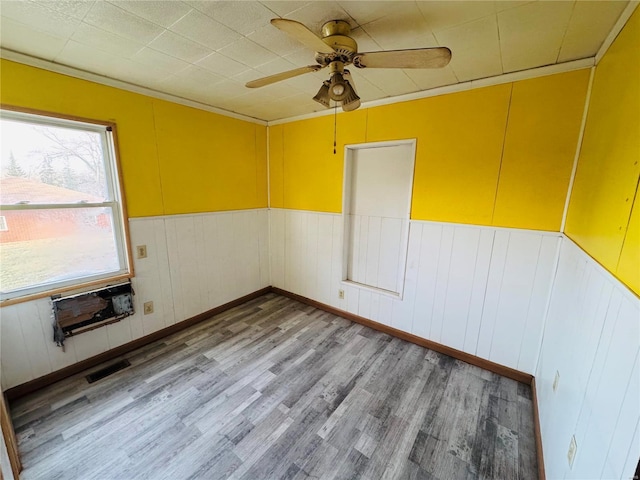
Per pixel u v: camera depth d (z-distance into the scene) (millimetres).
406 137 2582
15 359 1986
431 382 2256
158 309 2795
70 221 2199
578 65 1801
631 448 730
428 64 1389
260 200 3758
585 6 1264
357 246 3225
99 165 2312
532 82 1973
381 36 1578
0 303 1900
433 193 2504
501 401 2061
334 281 3375
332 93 1514
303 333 2980
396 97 2586
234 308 3562
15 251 1975
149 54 1852
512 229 2168
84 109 2143
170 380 2240
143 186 2557
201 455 1631
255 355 2586
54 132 2068
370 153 2979
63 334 2166
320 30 1516
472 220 2336
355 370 2391
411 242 2689
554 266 2039
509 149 2111
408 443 1723
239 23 1488
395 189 2861
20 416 1859
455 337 2559
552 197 1993
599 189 1341
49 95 1976
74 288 2225
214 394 2100
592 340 1151
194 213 3006
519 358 2266
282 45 1727
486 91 2148
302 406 2000
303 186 3471
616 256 1023
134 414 1904
